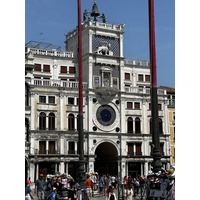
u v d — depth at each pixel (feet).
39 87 189.37
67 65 210.18
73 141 194.08
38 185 94.27
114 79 211.00
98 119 202.28
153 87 82.43
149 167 211.82
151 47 84.79
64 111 194.39
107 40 212.64
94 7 219.20
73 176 193.98
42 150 185.47
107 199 62.44
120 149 205.57
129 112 211.82
